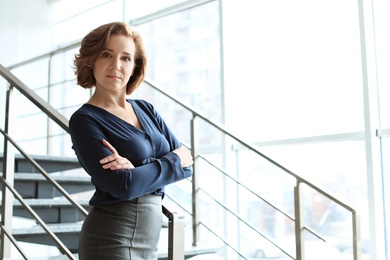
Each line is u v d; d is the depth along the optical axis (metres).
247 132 4.18
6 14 5.44
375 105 3.41
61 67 5.71
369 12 3.45
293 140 3.86
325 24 3.82
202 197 4.37
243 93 4.22
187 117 4.61
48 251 5.23
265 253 4.02
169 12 4.80
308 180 2.36
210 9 4.51
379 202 3.33
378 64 3.45
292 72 3.98
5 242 2.34
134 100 1.96
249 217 4.14
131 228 1.67
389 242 3.34
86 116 1.72
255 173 4.12
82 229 1.71
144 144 1.76
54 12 5.81
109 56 1.78
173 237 1.72
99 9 5.42
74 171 5.48
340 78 3.70
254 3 4.23
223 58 4.25
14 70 5.43
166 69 4.83
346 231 3.56
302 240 2.37
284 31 4.05
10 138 2.34
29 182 3.24
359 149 3.53
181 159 1.79
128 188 1.61
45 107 2.17
